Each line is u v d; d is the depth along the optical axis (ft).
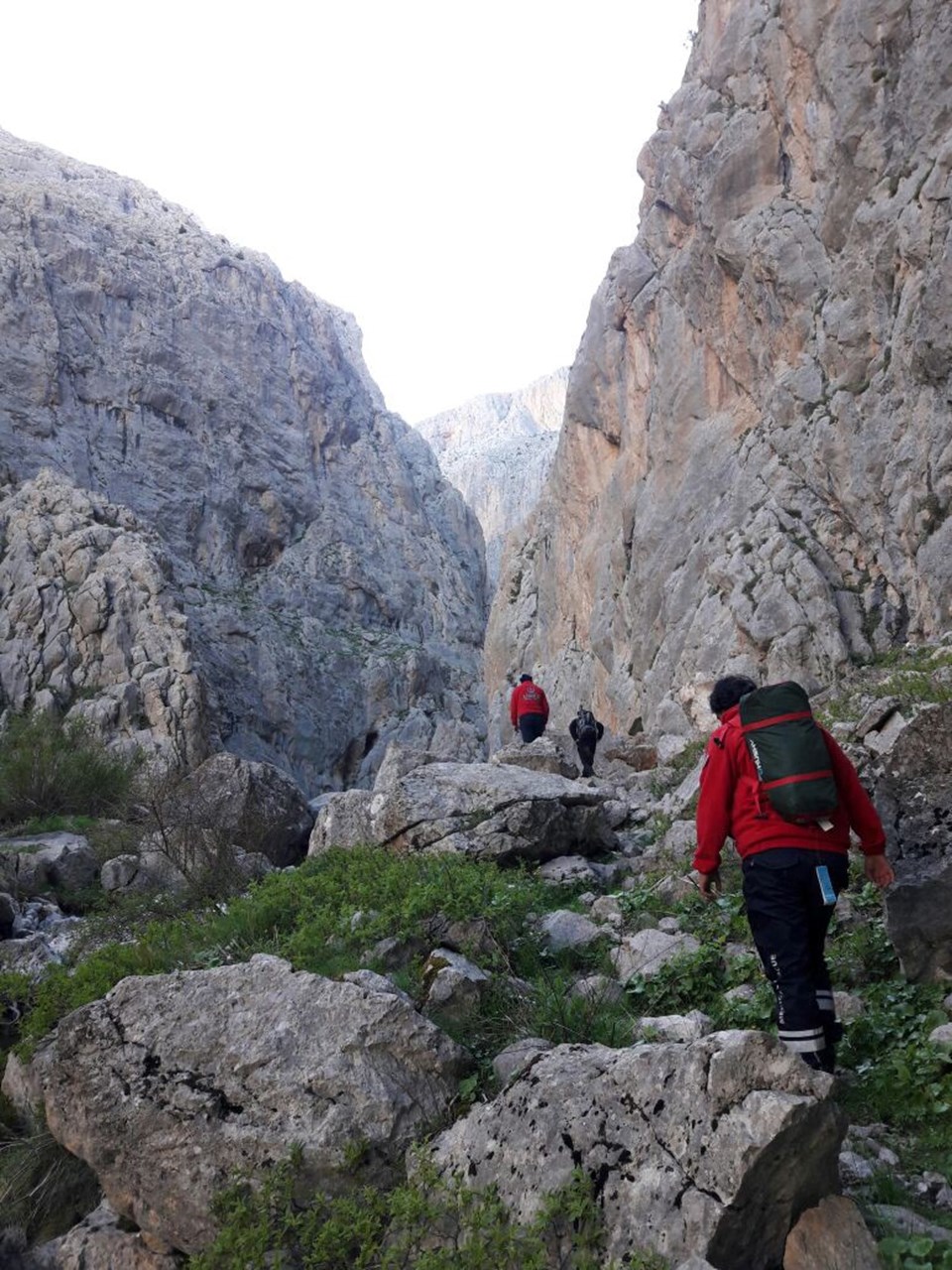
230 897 29.71
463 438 599.16
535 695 55.62
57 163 255.91
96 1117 14.38
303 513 220.23
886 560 62.90
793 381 73.46
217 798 40.68
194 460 202.49
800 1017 12.23
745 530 72.13
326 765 183.01
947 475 57.98
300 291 263.70
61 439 182.60
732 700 13.84
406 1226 11.72
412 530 241.14
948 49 63.93
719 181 83.97
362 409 255.50
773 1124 10.13
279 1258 12.10
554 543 116.57
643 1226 10.44
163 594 123.65
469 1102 13.58
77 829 55.06
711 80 92.48
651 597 85.25
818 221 74.79
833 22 72.74
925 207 62.18
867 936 17.92
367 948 19.38
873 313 67.31
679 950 18.66
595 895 24.41
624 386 102.58
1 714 111.96
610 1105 11.37
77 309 199.11
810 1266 10.15
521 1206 11.27
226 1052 14.11
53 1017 19.86
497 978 17.60
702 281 86.07
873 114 69.46
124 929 31.60
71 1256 14.20
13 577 124.47
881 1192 11.50
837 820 12.91
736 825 13.08
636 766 54.08
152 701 113.70
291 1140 13.08
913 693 32.81
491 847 26.04
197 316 218.38
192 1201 13.28
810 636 63.57
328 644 199.31
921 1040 14.44
